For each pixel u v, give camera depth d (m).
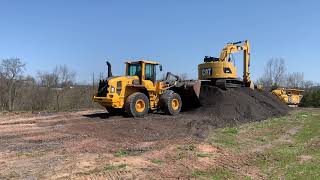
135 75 19.98
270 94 29.08
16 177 8.95
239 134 16.25
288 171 10.26
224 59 25.30
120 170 9.72
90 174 9.31
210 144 13.63
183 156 11.53
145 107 19.34
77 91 31.84
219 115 20.64
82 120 18.34
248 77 27.14
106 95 18.84
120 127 16.02
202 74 25.03
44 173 9.30
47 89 31.39
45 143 12.87
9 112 23.92
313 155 12.31
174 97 20.36
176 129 16.25
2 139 13.51
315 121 21.31
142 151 12.03
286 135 16.39
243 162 11.27
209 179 9.34
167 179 9.19
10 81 30.97
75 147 12.24
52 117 19.97
